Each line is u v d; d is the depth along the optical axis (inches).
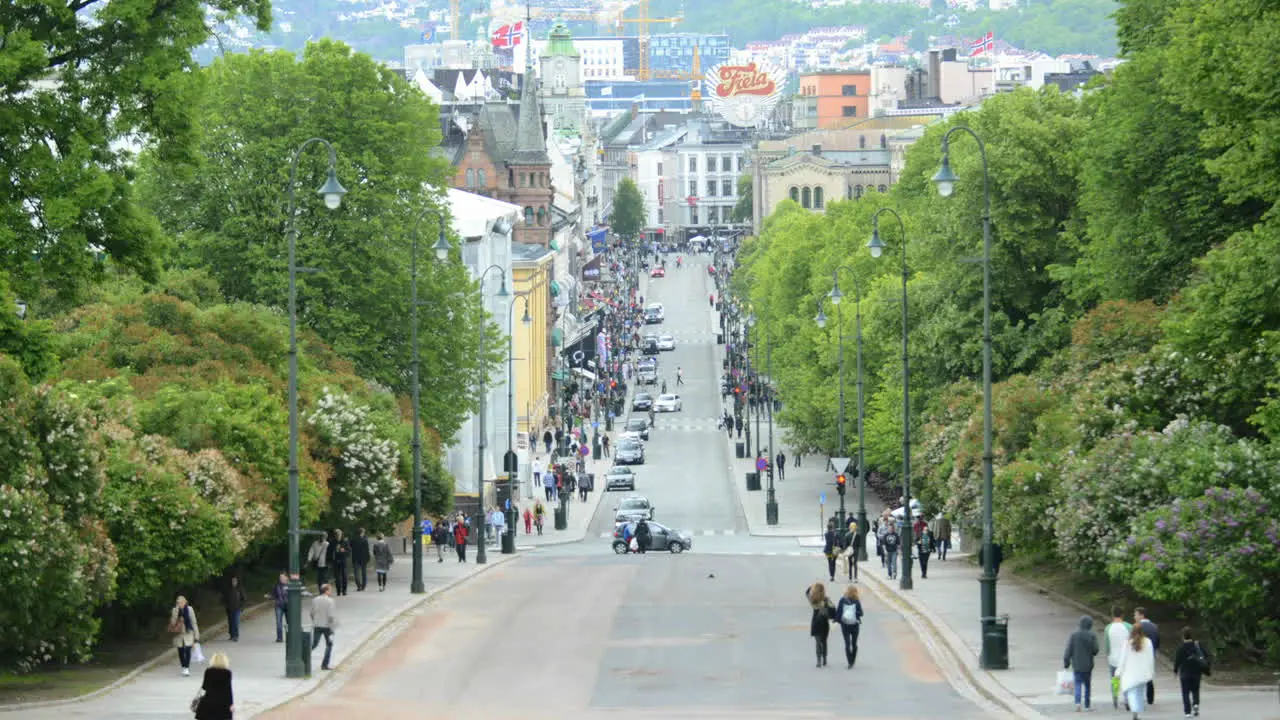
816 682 5605.3
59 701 5068.9
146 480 6067.9
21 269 5477.4
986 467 5826.8
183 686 5447.8
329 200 6028.5
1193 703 4655.5
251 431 7175.2
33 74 5457.7
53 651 5438.0
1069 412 6998.0
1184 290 6338.6
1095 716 4763.8
